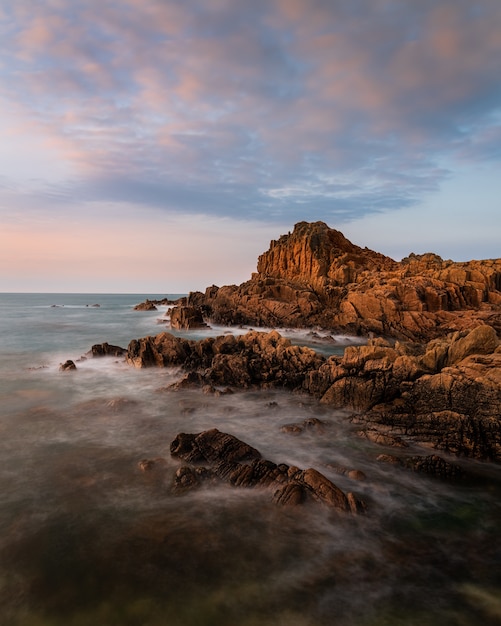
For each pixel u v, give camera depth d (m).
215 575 8.54
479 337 17.92
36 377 26.50
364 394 18.94
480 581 8.52
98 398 21.45
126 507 11.05
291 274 76.19
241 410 19.58
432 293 49.03
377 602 7.87
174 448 14.38
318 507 10.95
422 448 15.41
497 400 14.82
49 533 9.86
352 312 52.94
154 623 7.32
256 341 28.89
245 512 10.85
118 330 56.12
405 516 10.92
